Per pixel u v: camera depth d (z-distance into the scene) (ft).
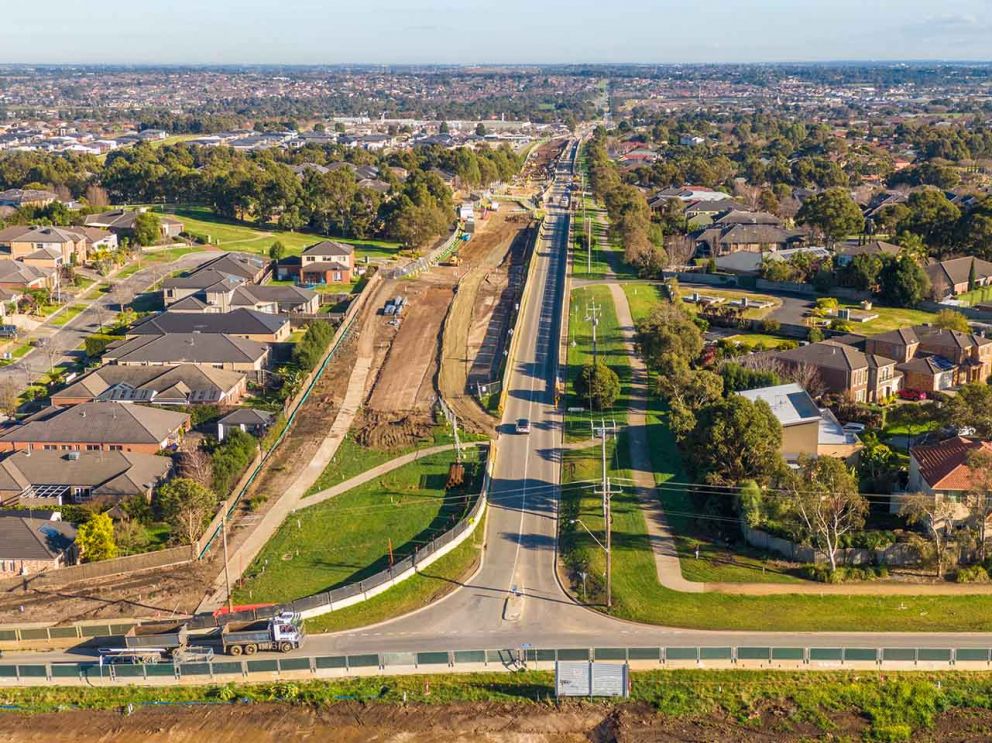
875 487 344.28
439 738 243.60
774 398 392.88
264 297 604.49
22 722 252.42
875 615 278.26
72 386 461.78
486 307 629.51
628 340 548.31
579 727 245.86
